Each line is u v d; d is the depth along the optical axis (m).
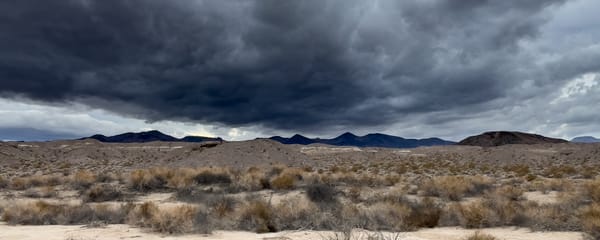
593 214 13.00
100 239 11.03
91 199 21.98
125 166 60.19
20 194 24.62
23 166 57.28
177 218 12.62
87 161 70.50
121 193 23.92
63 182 29.67
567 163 66.19
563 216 13.78
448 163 70.44
